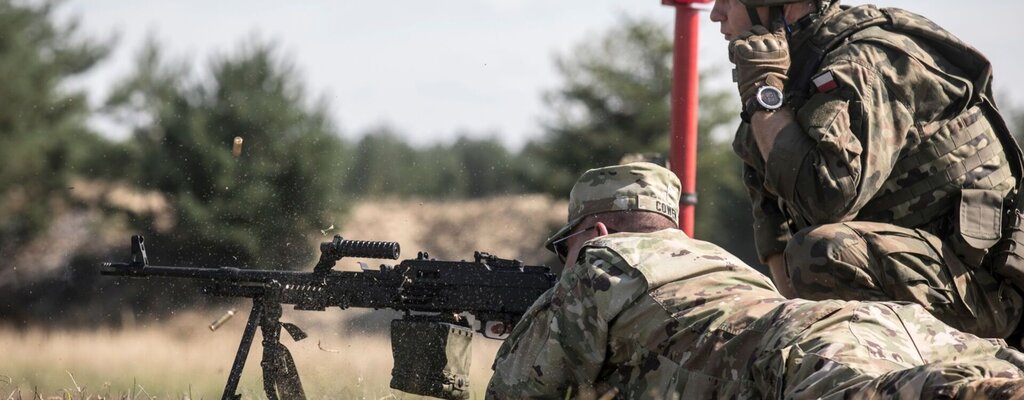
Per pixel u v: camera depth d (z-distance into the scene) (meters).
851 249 16.36
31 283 85.19
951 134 16.86
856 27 17.12
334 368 22.27
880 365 10.98
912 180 16.94
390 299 17.45
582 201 15.28
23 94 89.38
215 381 27.55
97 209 86.06
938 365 10.07
